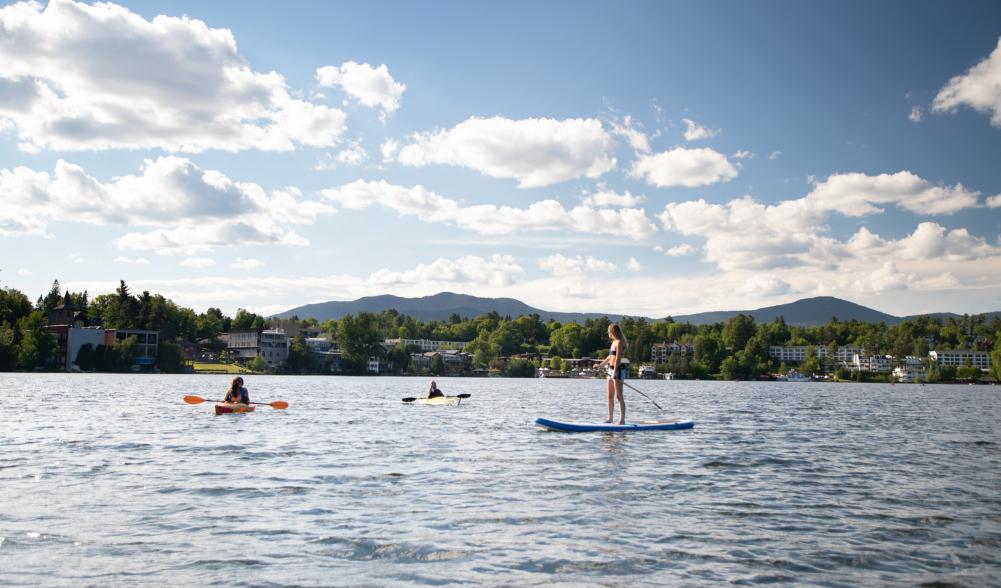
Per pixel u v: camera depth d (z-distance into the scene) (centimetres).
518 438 1808
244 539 762
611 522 855
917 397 6988
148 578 627
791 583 630
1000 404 5047
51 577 625
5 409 2798
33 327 12388
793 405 4384
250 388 6569
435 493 1031
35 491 1023
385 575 643
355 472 1223
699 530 820
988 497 1044
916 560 703
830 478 1220
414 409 3159
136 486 1073
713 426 2339
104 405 3152
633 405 4062
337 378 14525
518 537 779
